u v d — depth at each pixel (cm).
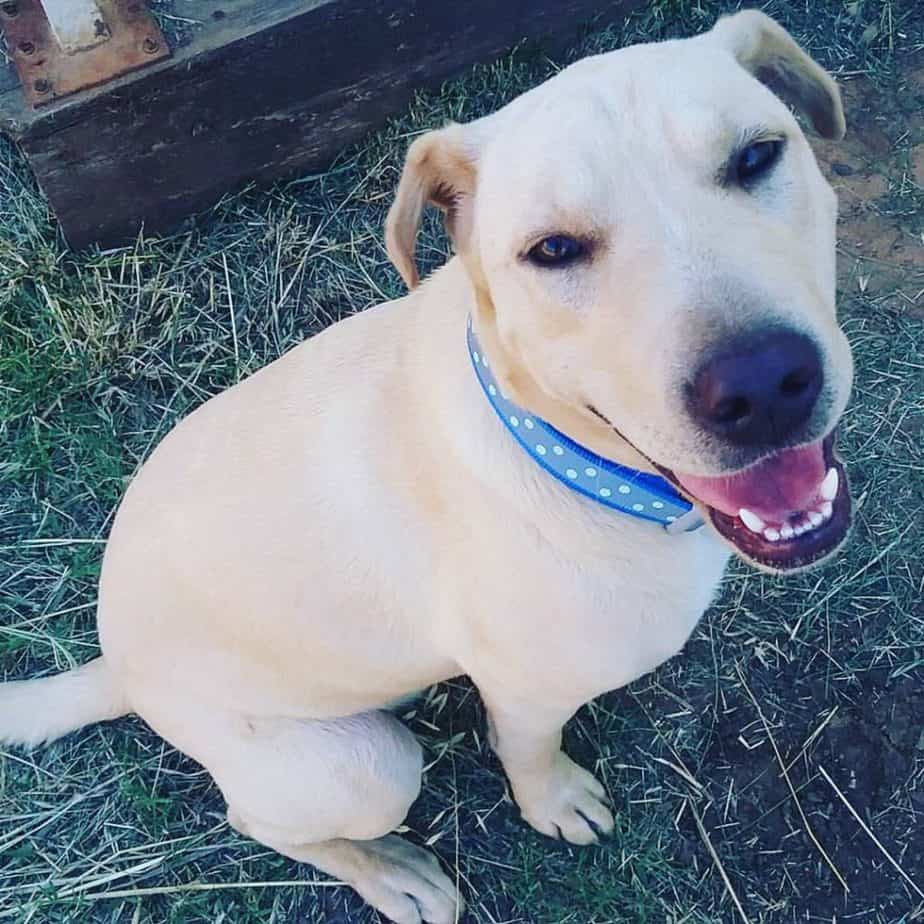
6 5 77
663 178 37
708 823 67
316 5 77
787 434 36
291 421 51
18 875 68
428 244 82
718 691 69
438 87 87
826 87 46
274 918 67
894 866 65
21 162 86
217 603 53
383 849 66
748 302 35
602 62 41
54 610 75
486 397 45
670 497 46
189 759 71
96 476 78
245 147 83
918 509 72
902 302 78
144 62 75
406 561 50
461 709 71
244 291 83
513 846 68
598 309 38
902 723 67
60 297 82
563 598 47
